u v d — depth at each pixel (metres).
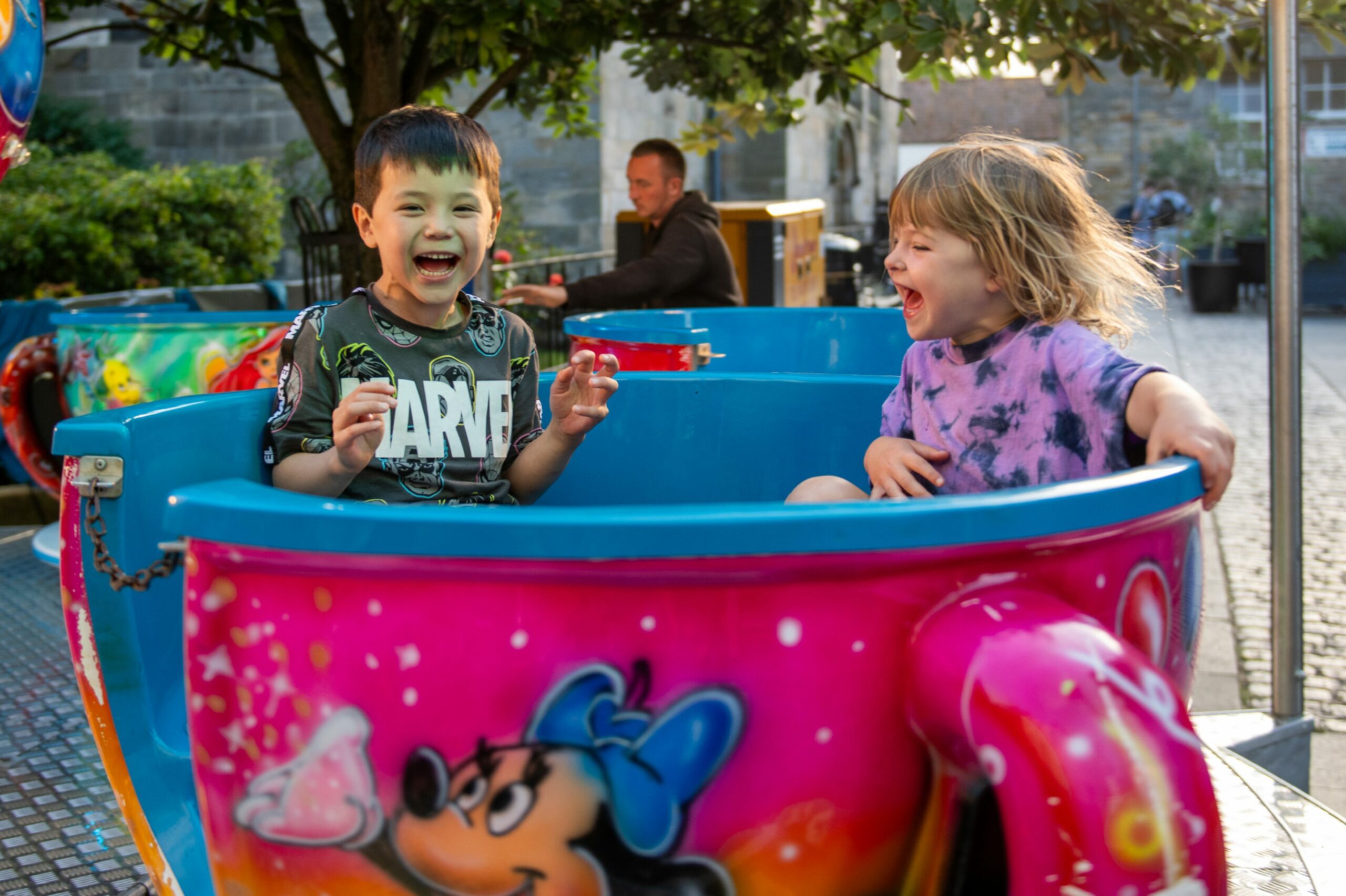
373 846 0.83
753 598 0.78
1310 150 18.72
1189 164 18.94
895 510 0.77
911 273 1.34
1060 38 3.82
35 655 2.68
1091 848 0.72
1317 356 9.86
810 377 1.78
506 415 1.60
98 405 3.02
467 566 0.78
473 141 1.48
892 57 23.38
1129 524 0.89
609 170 11.88
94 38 12.92
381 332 1.51
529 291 4.14
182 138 12.98
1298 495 2.51
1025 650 0.76
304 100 4.67
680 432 1.81
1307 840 1.72
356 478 1.49
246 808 0.86
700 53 5.21
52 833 1.91
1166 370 1.17
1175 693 0.79
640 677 0.79
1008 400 1.33
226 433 1.38
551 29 4.12
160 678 1.21
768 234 6.31
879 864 0.83
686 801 0.80
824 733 0.80
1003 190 1.31
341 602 0.81
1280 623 2.54
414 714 0.80
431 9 4.21
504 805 0.80
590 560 0.76
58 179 9.27
